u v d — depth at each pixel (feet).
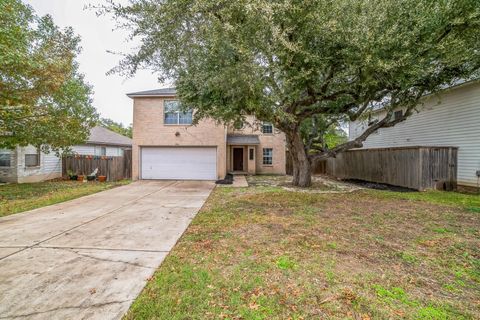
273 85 22.04
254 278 9.25
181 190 32.17
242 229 15.26
